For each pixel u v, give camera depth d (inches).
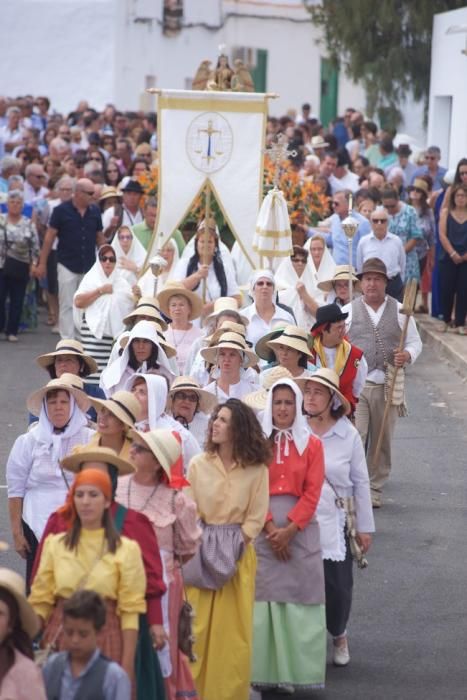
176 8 3248.0
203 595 586.9
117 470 507.8
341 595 642.8
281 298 1082.7
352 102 3627.0
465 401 1238.9
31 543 645.9
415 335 917.8
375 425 915.4
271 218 1095.0
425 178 1679.4
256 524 588.4
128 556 480.4
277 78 3484.3
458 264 1504.7
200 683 585.3
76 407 642.8
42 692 440.8
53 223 1498.5
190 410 730.2
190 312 940.0
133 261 1171.9
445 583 761.6
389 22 2447.1
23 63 3171.8
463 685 622.5
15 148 2187.5
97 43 3139.8
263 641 607.5
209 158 1157.7
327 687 619.5
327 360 805.9
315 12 2672.2
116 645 478.6
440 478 983.0
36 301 1668.3
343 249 1375.5
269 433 619.5
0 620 439.2
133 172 1707.7
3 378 1315.2
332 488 651.5
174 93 1154.0
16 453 642.8
